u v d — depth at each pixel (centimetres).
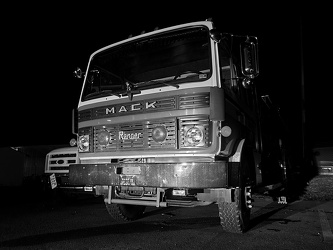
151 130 461
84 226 564
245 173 508
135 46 548
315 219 624
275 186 722
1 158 1385
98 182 484
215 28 482
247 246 435
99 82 559
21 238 482
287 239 473
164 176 432
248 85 532
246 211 506
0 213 708
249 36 470
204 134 430
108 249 424
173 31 513
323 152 1204
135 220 617
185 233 505
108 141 500
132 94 483
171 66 513
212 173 412
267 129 782
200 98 438
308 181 1140
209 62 456
